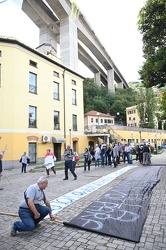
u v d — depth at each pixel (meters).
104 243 3.42
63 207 5.40
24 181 10.51
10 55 18.86
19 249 3.36
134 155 28.06
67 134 25.69
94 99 63.25
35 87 21.39
